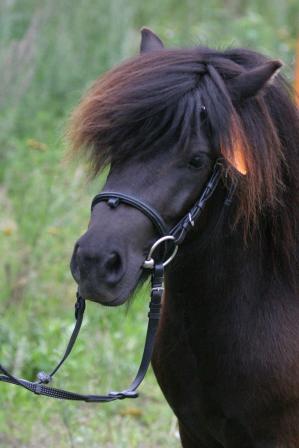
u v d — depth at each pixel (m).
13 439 8.19
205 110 4.94
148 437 8.32
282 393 5.34
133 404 8.91
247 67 5.33
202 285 5.45
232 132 4.93
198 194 5.04
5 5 14.62
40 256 10.38
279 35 16.45
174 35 15.88
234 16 18.62
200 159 4.95
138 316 10.18
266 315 5.43
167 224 4.97
